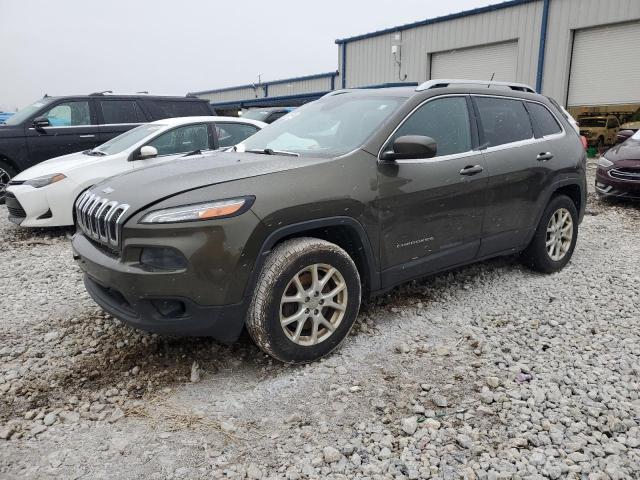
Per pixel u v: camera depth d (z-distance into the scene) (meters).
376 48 24.31
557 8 17.47
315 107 4.50
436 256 4.01
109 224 3.11
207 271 2.93
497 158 4.35
